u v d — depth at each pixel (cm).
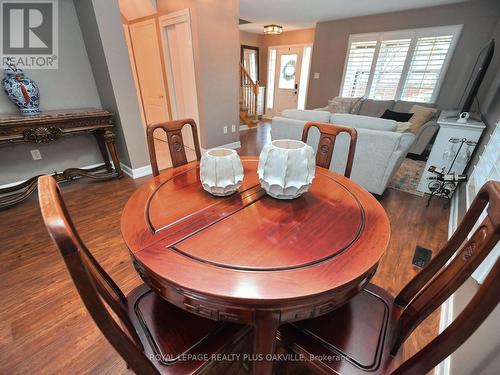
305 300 59
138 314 82
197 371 69
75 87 273
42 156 266
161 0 343
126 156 296
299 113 275
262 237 75
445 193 242
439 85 418
